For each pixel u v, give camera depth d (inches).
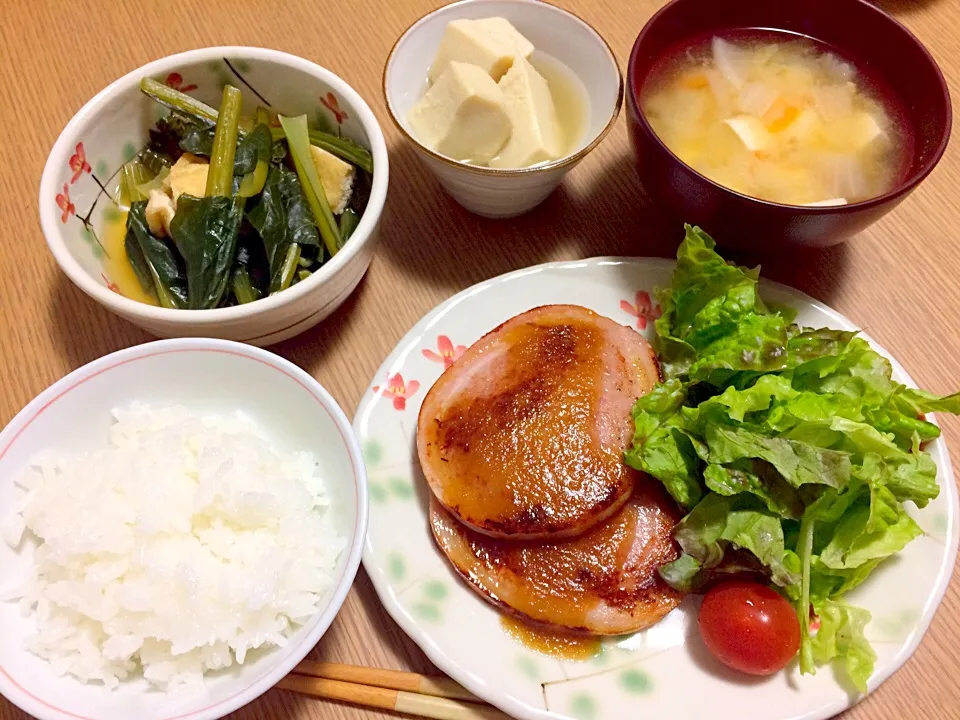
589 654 9.4
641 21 14.8
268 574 8.4
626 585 9.6
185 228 10.5
